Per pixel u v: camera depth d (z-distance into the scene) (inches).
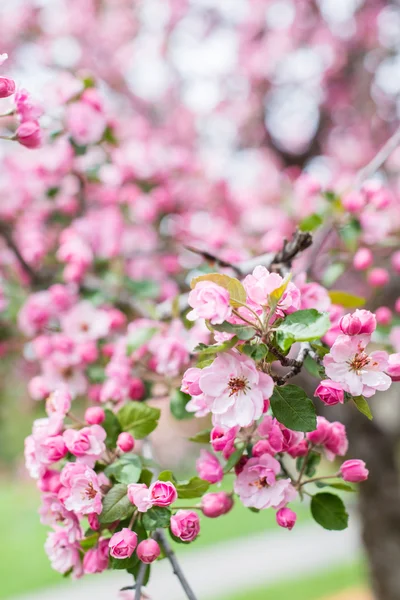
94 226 143.0
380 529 186.4
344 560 360.8
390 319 106.3
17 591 329.4
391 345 103.7
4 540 422.9
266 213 163.0
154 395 92.1
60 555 64.7
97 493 58.9
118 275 128.0
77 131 120.0
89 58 276.5
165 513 57.6
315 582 324.8
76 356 104.4
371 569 191.2
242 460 61.2
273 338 51.9
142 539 58.7
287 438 60.6
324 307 73.1
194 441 67.6
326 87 254.2
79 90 121.3
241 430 62.8
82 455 64.1
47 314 122.6
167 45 281.0
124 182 157.2
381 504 184.7
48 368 105.9
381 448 183.6
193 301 50.3
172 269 148.0
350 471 63.7
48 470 65.9
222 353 51.0
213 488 75.9
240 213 202.7
